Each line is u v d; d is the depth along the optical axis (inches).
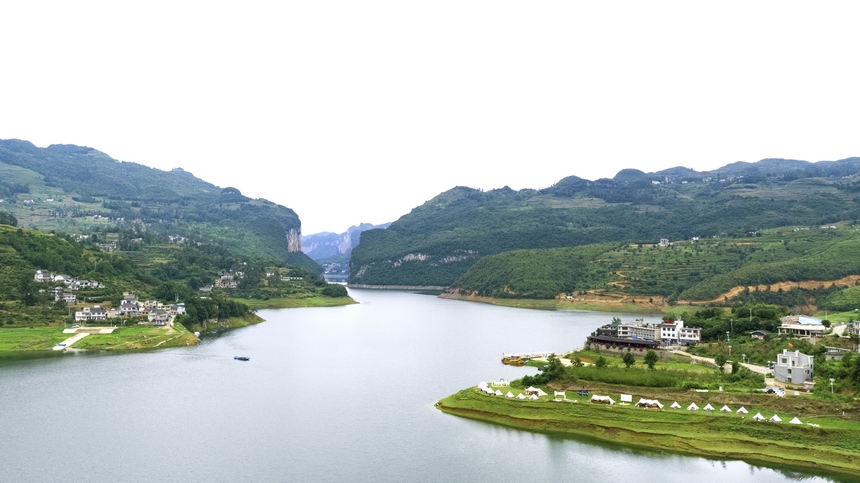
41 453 5083.7
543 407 5866.1
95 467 4798.2
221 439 5447.8
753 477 4537.4
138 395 6934.1
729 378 6151.6
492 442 5364.2
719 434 5108.3
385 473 4707.2
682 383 5999.0
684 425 5270.7
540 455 5039.4
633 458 4953.3
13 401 6624.0
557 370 6648.6
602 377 6333.7
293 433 5610.2
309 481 4564.5
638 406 5629.9
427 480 4584.2
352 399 6776.6
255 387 7347.4
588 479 4574.3
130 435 5546.3
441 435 5546.3
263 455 5059.1
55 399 6722.4
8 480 4557.1
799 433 4918.8
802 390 5679.1
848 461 4601.4
